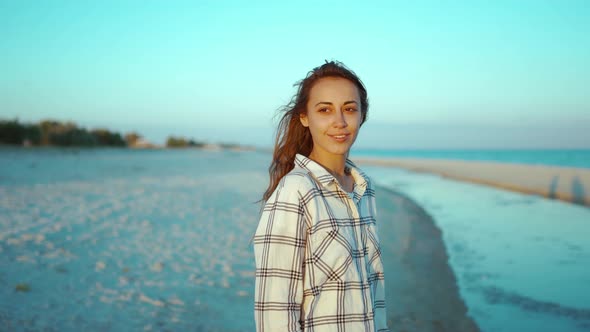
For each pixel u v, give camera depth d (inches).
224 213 338.0
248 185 555.5
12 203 314.7
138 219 290.7
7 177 462.9
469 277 219.1
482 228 357.4
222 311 151.4
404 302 179.5
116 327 132.0
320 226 48.6
